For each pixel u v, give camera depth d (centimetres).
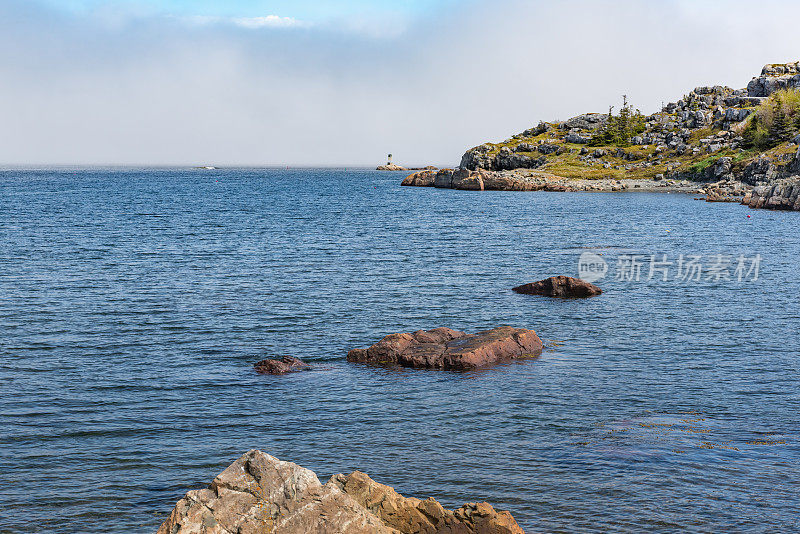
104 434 2556
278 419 2714
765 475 2186
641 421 2675
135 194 18762
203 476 2217
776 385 3108
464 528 1641
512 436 2531
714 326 4244
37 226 9694
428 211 13500
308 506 1588
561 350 3700
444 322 4372
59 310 4538
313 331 4122
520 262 6925
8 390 3011
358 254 7331
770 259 7212
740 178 19362
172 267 6344
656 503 2009
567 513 1953
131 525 1916
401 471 2236
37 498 2059
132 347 3731
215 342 3859
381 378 3222
